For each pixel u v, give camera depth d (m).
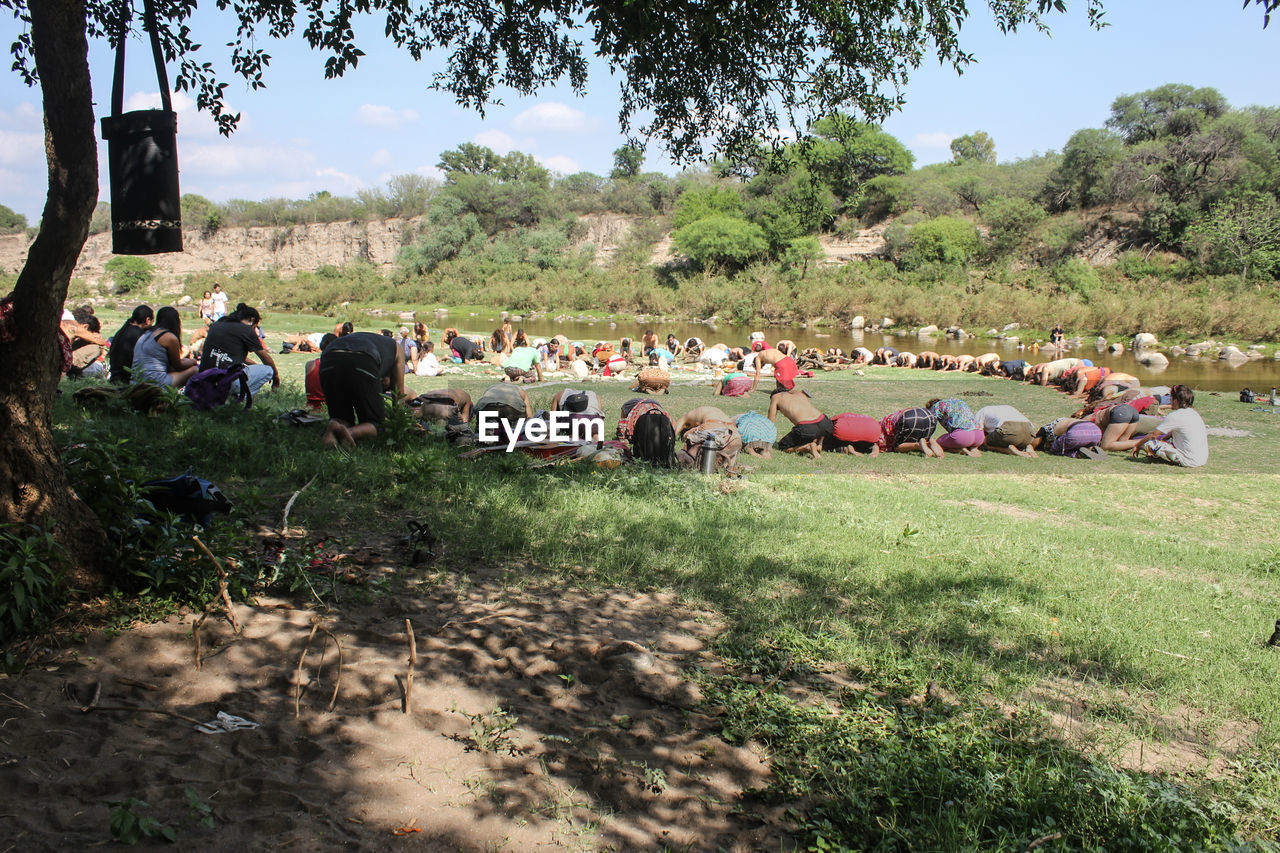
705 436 10.84
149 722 3.55
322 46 7.04
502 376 19.70
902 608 5.88
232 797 3.11
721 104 9.69
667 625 5.32
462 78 9.38
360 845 2.95
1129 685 5.02
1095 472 12.80
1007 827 3.37
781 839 3.29
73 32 3.92
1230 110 58.62
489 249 74.69
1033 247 56.41
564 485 8.64
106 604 4.36
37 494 4.21
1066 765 3.80
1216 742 4.44
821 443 13.19
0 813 2.83
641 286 61.78
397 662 4.34
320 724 3.71
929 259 56.91
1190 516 10.27
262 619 4.60
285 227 86.12
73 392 9.96
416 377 19.16
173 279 78.25
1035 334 43.44
